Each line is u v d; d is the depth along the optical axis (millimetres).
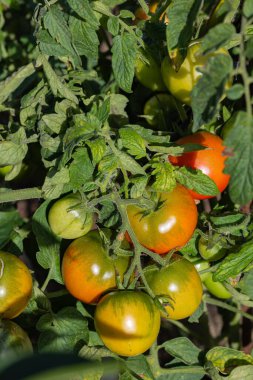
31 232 973
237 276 860
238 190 655
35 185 979
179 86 795
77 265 785
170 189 763
